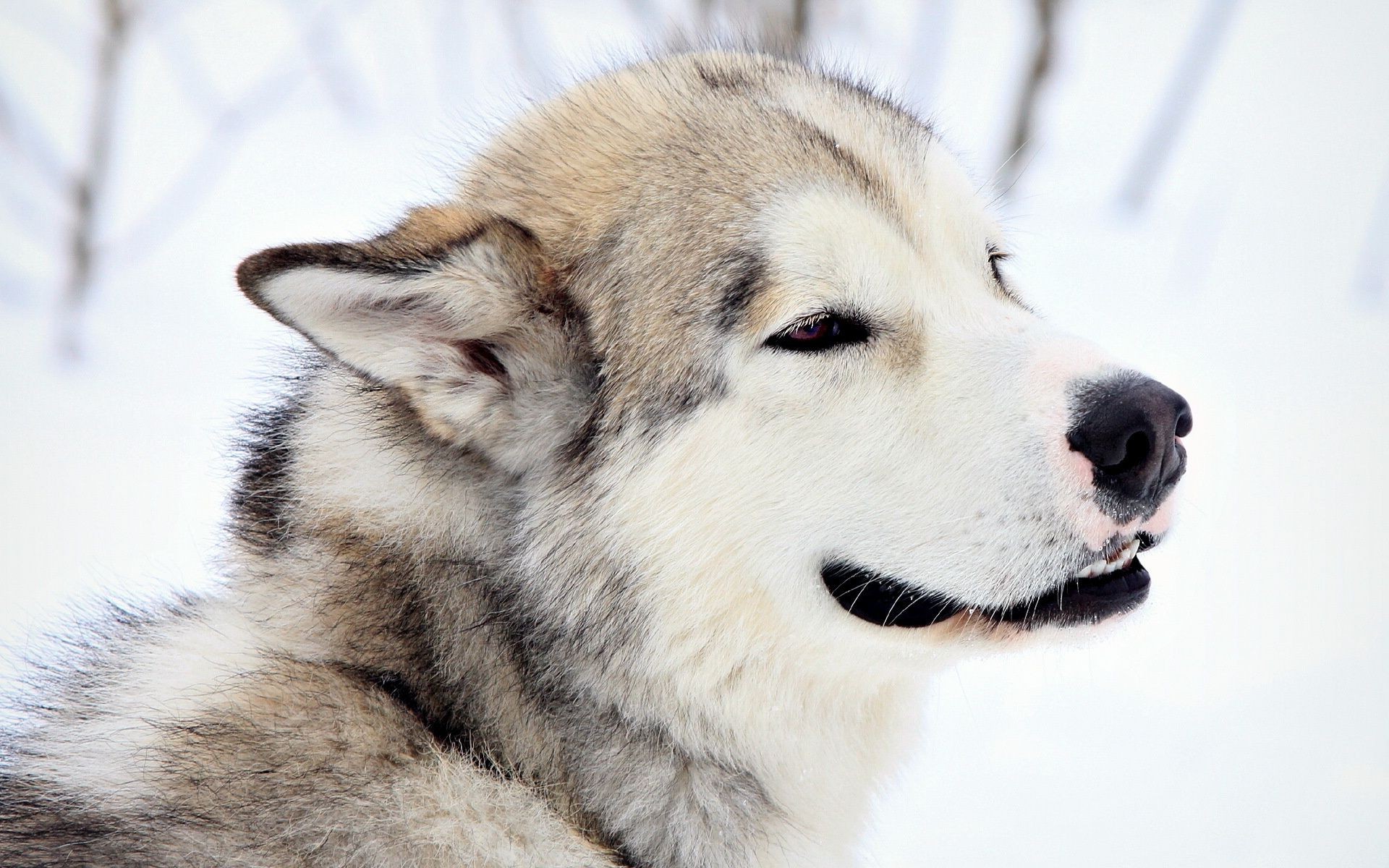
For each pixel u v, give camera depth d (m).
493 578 3.71
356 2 13.36
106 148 10.18
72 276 9.92
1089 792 6.12
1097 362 3.71
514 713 3.67
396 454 3.77
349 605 3.72
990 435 3.66
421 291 3.58
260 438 4.03
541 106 4.51
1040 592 3.66
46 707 4.02
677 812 3.71
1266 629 7.05
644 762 3.68
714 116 4.05
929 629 3.79
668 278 3.79
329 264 3.40
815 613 3.79
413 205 4.67
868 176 4.01
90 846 3.41
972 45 12.30
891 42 11.63
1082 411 3.61
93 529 7.76
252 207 10.68
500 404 3.75
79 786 3.61
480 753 3.65
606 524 3.68
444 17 12.81
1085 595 3.79
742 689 3.77
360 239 4.20
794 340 3.76
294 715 3.55
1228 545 7.56
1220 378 8.82
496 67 12.03
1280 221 10.42
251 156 11.23
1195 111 11.77
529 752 3.67
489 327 3.73
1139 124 11.40
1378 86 11.98
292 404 4.01
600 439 3.71
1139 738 6.45
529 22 12.35
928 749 6.42
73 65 11.97
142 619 4.17
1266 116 11.62
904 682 4.12
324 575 3.76
